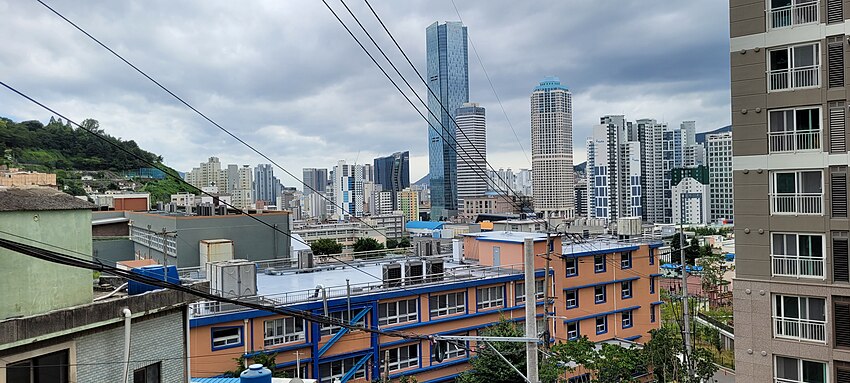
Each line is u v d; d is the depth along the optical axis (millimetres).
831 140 22656
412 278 37031
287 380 21156
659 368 35812
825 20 22828
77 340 13086
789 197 23594
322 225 156875
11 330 11625
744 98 24391
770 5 23938
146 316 14938
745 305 24438
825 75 22781
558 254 42781
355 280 38594
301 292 33625
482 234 47688
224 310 30156
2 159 99000
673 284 68562
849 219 22297
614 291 47250
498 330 32094
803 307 23359
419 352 36625
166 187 126250
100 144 122938
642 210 160750
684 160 161000
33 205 12836
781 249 23875
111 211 63469
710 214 143375
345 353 33125
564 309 43312
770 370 23859
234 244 50281
